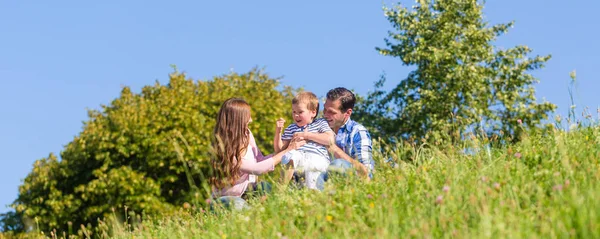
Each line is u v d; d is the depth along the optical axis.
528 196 4.34
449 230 3.86
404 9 23.94
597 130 6.30
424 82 23.28
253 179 6.39
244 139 6.18
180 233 5.44
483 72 22.59
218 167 6.12
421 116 22.45
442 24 23.52
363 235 4.03
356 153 6.01
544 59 23.03
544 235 3.55
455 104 22.39
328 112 6.55
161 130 24.39
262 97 25.84
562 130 6.34
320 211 4.61
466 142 6.20
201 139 23.31
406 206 4.59
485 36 23.03
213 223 5.52
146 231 6.15
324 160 6.20
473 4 23.31
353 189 5.16
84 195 23.09
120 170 23.23
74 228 23.80
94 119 25.31
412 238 3.90
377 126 23.70
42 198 23.94
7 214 24.73
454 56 22.56
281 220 4.73
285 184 5.83
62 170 24.06
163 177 23.67
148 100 25.20
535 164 5.43
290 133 6.66
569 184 4.40
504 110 22.59
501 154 5.89
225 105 6.22
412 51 23.05
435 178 5.25
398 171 5.42
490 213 4.01
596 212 3.69
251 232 4.67
